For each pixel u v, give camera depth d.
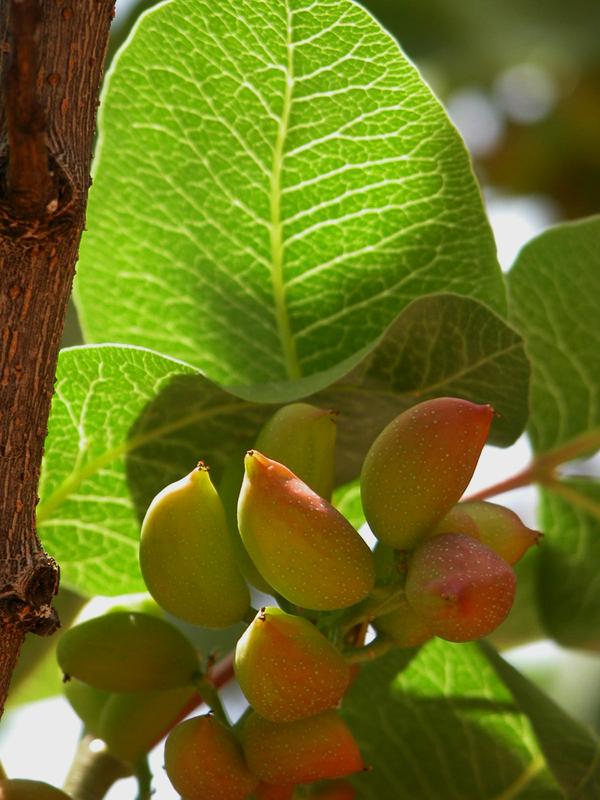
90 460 0.44
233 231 0.45
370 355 0.43
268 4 0.43
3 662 0.39
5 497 0.39
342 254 0.45
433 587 0.39
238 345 0.46
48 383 0.39
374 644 0.41
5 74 0.37
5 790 0.42
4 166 0.38
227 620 0.41
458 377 0.44
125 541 0.46
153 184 0.45
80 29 0.39
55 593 0.39
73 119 0.39
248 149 0.45
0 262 0.39
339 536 0.40
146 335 0.46
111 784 0.46
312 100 0.44
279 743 0.40
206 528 0.41
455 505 0.41
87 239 0.46
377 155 0.44
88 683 0.43
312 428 0.42
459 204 0.45
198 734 0.41
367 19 0.43
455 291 0.45
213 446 0.44
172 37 0.44
